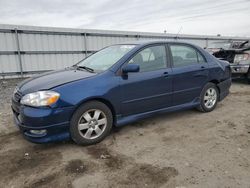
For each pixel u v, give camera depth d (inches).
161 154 127.1
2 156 127.3
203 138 147.4
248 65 312.5
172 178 104.3
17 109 133.3
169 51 173.9
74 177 106.7
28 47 432.1
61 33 463.8
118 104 146.4
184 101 183.2
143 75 155.7
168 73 167.5
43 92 125.0
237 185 98.5
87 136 138.0
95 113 139.8
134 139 147.8
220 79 203.9
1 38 403.5
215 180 102.1
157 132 158.7
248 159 119.9
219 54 333.4
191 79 182.4
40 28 438.0
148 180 103.2
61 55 471.2
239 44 354.0
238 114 195.3
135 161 120.0
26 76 437.7
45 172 111.1
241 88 310.7
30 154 129.6
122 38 543.5
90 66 165.0
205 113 199.3
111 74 144.6
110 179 104.5
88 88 134.4
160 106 168.6
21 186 100.7
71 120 131.6
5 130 165.8
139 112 159.0
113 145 139.6
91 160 121.9
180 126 169.6
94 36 505.0
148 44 164.9
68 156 126.6
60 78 141.5
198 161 118.6
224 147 134.0
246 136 149.3
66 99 127.3
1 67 411.2
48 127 124.0
